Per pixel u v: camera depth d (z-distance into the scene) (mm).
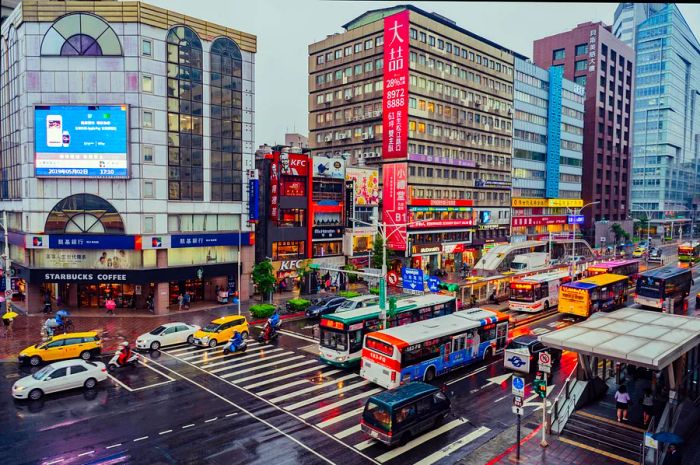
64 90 40969
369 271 37719
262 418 22062
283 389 25703
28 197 41250
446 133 72688
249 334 36906
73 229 41656
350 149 73812
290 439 20094
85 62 40938
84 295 45250
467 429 21250
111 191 41469
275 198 51875
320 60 77062
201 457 18469
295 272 54469
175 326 34125
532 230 94188
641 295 46031
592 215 111375
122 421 21547
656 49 146125
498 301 48375
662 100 145250
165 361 30359
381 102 69125
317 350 33000
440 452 19156
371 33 69688
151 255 42625
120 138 41062
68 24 40719
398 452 19125
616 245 108375
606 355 18766
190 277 44406
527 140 91000
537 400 24594
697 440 20312
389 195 68188
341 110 74500
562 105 99500
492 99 81562
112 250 41906
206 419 21875
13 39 43344
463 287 44531
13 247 47000
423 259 70750
